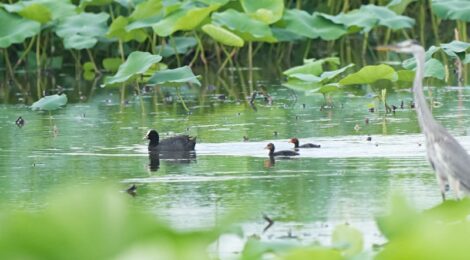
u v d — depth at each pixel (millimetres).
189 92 20719
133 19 22531
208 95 20141
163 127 16172
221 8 23688
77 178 12102
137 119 17156
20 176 12320
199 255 2982
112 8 25516
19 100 20156
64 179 12062
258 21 22047
